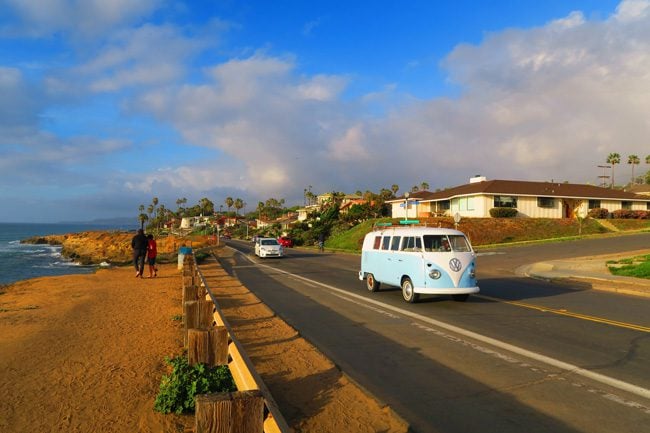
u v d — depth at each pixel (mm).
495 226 40438
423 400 5395
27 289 17219
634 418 4805
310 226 71562
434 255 12164
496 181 48531
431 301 12945
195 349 4652
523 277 19219
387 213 61344
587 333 8766
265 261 30984
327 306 12219
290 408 5156
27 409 5191
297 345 7984
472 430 4578
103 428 4672
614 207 49844
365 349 7730
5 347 8000
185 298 7859
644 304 12234
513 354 7309
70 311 11609
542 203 46406
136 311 11414
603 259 23281
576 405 5168
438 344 8016
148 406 5199
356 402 5324
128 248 66750
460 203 47656
